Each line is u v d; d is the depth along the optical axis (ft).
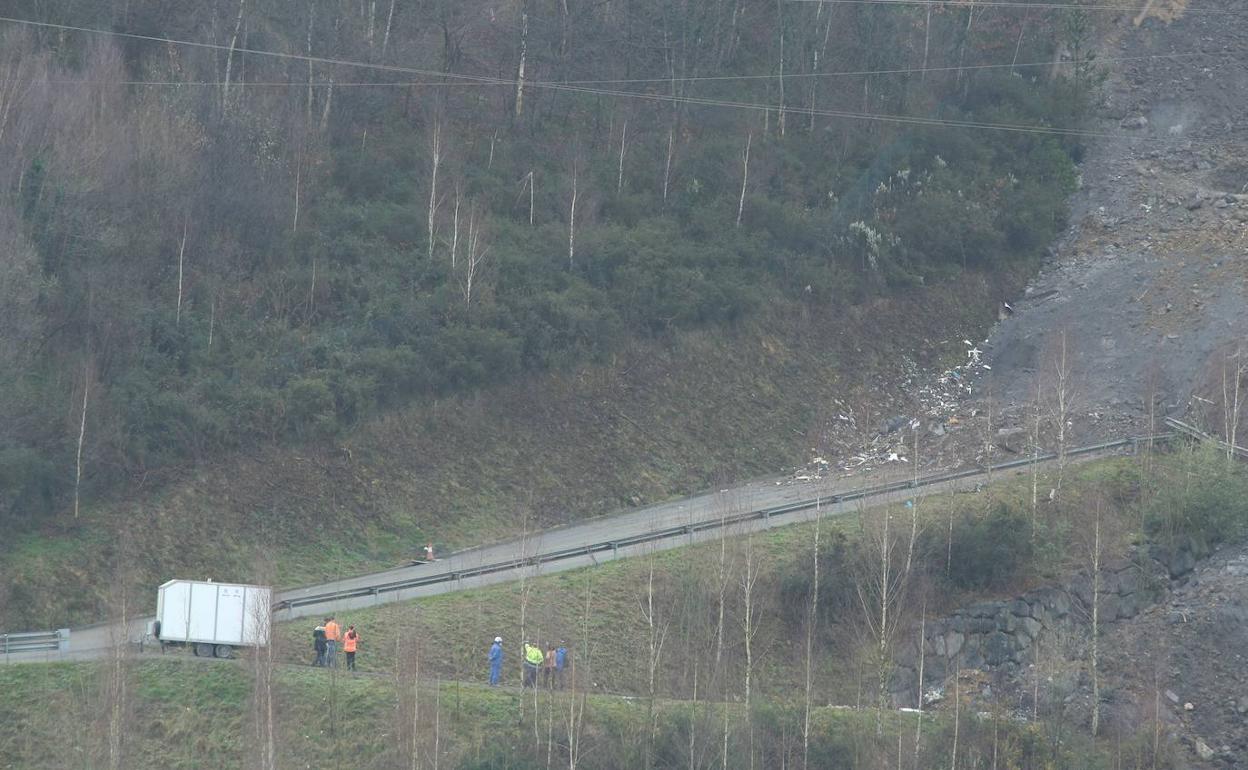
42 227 432.25
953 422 488.85
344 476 417.28
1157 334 506.89
